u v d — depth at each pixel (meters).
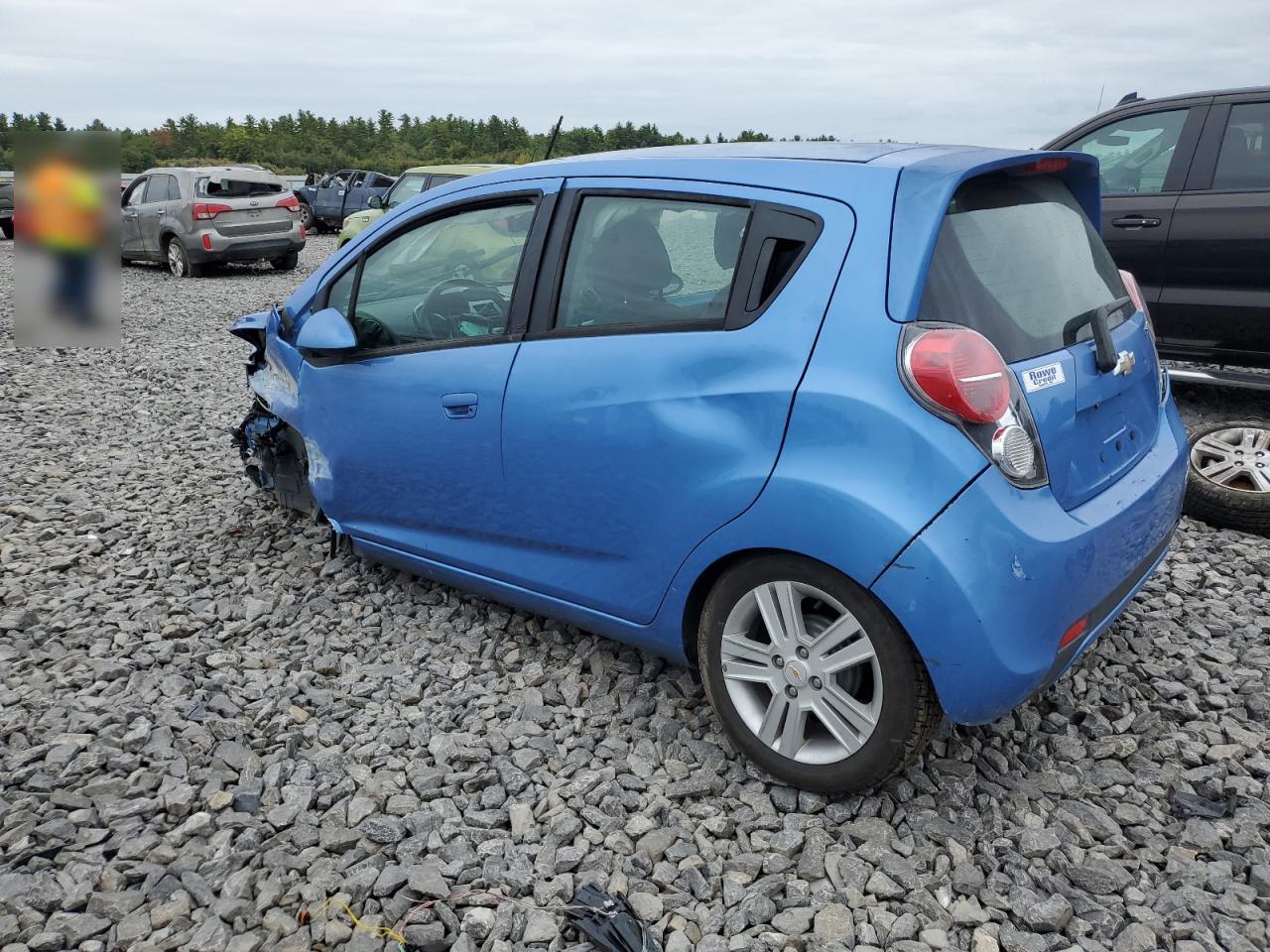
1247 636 3.77
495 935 2.39
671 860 2.64
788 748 2.83
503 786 2.96
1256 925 2.38
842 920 2.42
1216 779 2.92
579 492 3.12
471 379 3.37
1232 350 6.34
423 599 4.16
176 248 16.42
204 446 6.54
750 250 2.79
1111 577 2.75
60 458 6.34
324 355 3.87
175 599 4.22
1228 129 6.20
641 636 3.17
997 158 2.79
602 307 3.10
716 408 2.76
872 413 2.50
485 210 3.50
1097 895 2.49
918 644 2.48
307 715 3.34
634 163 3.16
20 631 3.94
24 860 2.65
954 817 2.76
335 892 2.55
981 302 2.61
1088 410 2.81
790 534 2.61
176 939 2.38
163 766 3.04
